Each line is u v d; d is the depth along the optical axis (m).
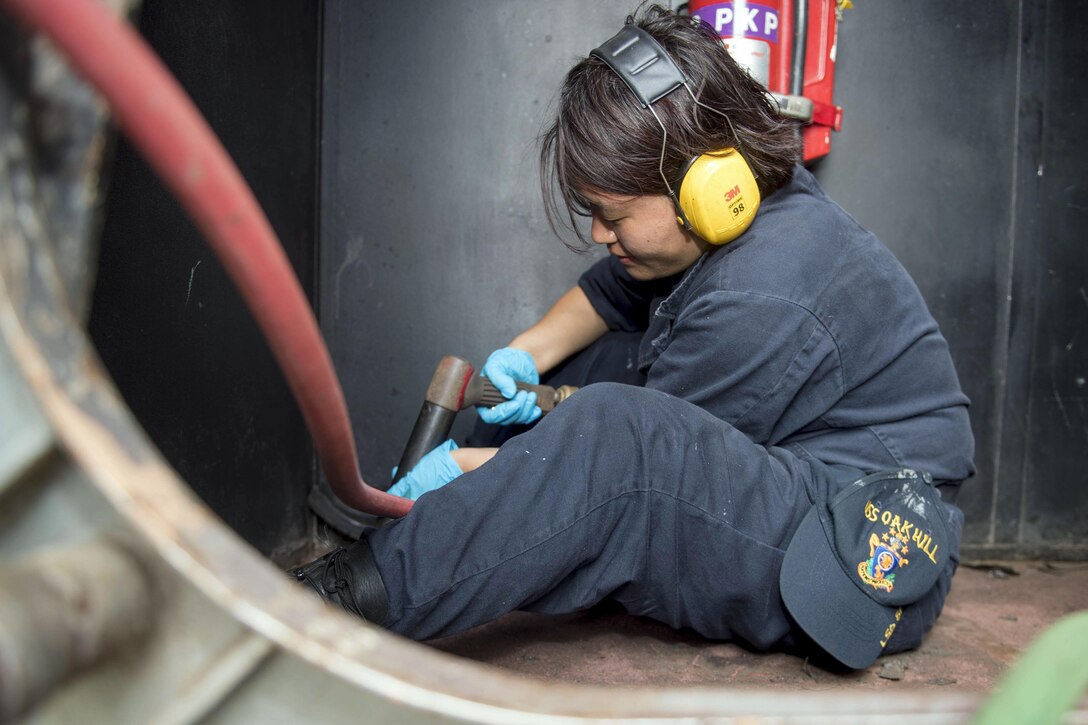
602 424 1.06
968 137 1.75
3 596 0.36
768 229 1.16
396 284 1.77
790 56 1.53
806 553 1.10
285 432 1.67
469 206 1.75
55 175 0.42
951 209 1.76
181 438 1.28
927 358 1.24
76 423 0.40
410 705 0.45
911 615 1.20
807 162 1.73
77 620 0.39
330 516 1.75
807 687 1.16
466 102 1.73
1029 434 1.83
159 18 1.15
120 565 0.43
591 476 1.04
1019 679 0.46
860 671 1.21
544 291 1.76
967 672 1.25
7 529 0.44
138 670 0.46
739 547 1.11
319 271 1.77
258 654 0.45
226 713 0.47
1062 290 1.80
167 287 1.24
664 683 1.15
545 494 1.02
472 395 1.42
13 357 0.40
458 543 0.98
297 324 0.48
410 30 1.72
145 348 1.18
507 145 1.73
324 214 1.76
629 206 1.14
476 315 1.77
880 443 1.22
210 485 1.38
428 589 0.97
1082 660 0.46
